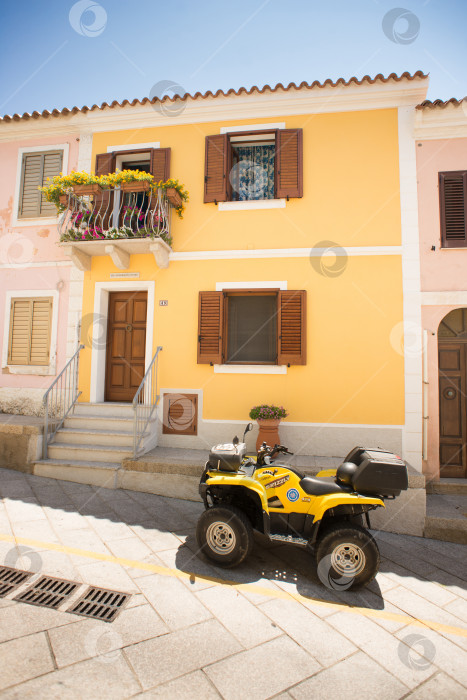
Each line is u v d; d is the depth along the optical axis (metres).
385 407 6.25
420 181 6.51
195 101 6.94
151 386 6.81
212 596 3.32
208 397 6.66
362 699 2.33
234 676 2.44
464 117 6.36
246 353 6.83
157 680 2.36
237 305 6.94
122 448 6.05
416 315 6.33
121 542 4.14
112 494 5.48
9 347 7.52
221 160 6.91
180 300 6.91
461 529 4.94
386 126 6.64
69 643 2.61
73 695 2.19
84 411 6.91
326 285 6.55
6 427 6.24
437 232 6.42
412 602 3.47
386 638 2.92
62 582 3.33
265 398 6.51
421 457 6.13
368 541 3.56
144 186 6.48
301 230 6.69
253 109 6.91
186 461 5.70
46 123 7.55
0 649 2.50
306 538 3.78
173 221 7.02
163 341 6.90
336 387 6.38
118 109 7.16
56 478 5.92
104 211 7.21
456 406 6.44
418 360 6.25
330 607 3.29
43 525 4.40
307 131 6.82
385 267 6.45
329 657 2.67
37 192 7.68
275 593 3.44
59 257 7.43
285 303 6.54
